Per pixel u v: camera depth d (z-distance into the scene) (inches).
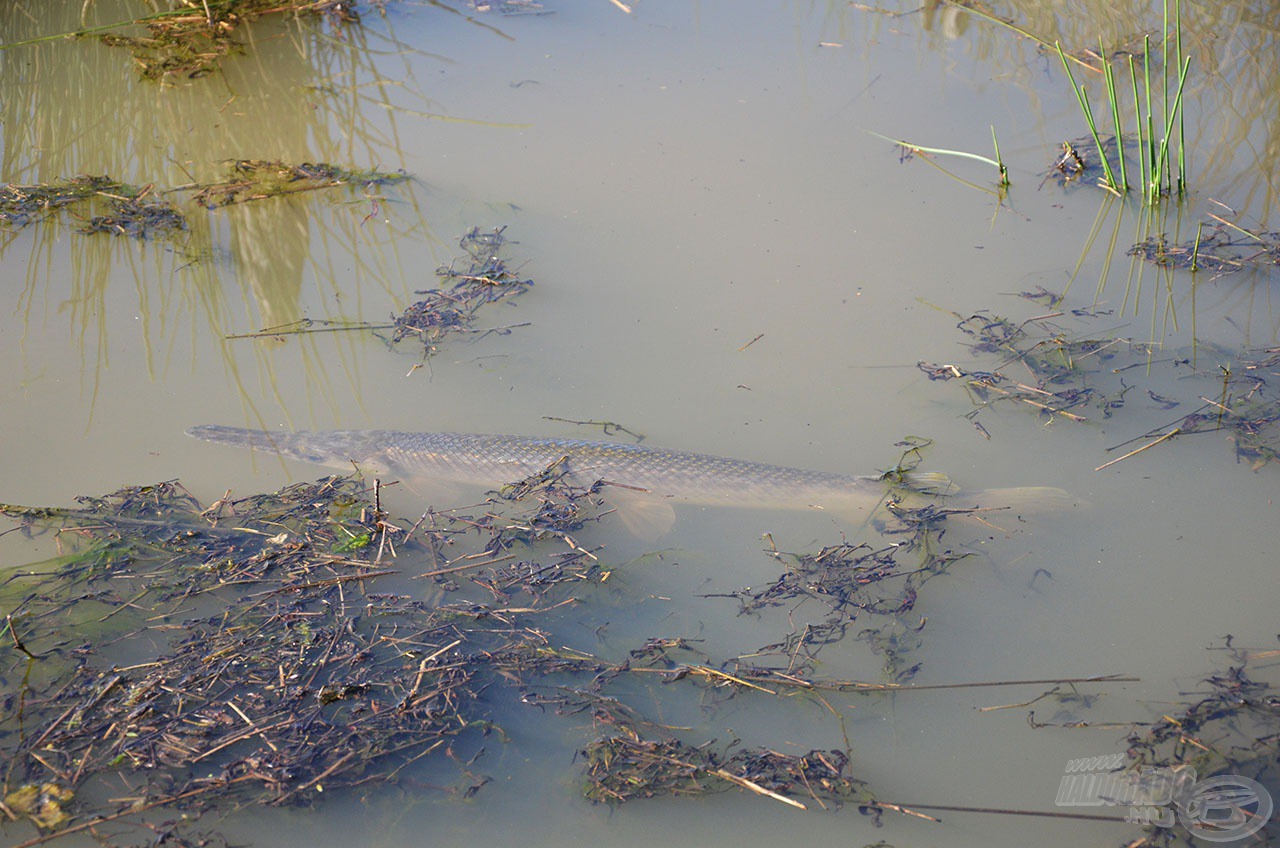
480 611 222.2
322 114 404.5
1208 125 382.0
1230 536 238.1
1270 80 400.5
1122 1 456.8
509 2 473.1
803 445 271.7
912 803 187.3
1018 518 245.9
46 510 246.7
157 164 381.1
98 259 334.3
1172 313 304.3
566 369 296.7
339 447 272.4
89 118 403.5
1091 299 311.3
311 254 338.0
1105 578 231.1
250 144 389.1
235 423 279.9
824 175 367.6
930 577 233.0
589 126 395.9
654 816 184.5
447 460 269.3
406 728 194.9
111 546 237.1
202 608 224.4
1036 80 414.3
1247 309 304.2
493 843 180.5
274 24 450.3
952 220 346.3
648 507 256.7
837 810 185.5
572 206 355.9
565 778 190.1
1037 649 216.8
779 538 248.1
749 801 186.7
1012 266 326.0
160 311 316.2
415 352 302.7
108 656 213.2
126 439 272.5
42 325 308.2
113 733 195.0
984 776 191.9
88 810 182.5
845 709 204.5
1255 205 343.6
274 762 187.6
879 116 397.7
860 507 253.1
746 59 436.5
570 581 232.8
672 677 209.2
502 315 313.1
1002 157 373.1
